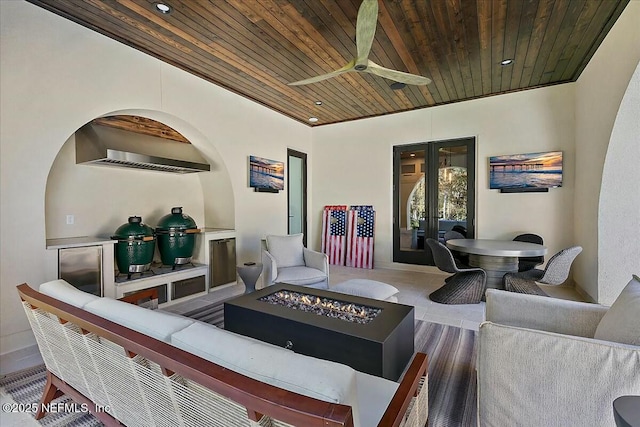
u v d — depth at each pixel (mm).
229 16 2725
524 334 1169
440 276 5168
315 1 2520
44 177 2604
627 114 2908
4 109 2385
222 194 4703
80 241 3014
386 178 5836
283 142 5730
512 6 2572
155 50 3346
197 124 3992
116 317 1275
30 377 2139
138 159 3338
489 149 4867
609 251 3311
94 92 2949
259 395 720
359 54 2512
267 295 2678
